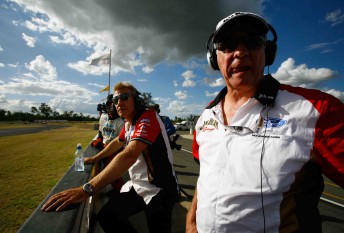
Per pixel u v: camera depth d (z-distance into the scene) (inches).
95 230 75.4
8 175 217.0
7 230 111.1
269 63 46.9
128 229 63.0
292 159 31.5
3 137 709.9
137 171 67.0
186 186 178.9
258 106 37.0
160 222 63.4
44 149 408.5
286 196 31.6
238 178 34.3
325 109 31.8
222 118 44.8
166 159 65.4
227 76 41.8
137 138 59.7
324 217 126.0
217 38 41.1
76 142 534.0
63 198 43.9
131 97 72.2
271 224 31.8
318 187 32.8
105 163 108.6
